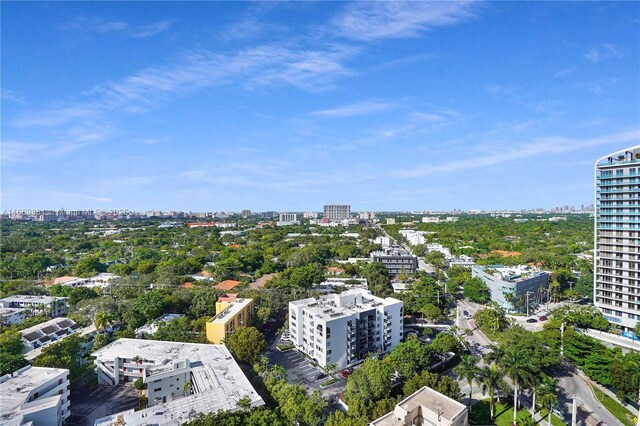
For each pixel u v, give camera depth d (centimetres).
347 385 9525
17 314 15850
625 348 13100
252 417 7431
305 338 12900
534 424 8875
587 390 10844
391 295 17750
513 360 9144
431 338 14775
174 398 9769
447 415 7738
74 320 15175
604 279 15138
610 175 14862
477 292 19450
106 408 9812
